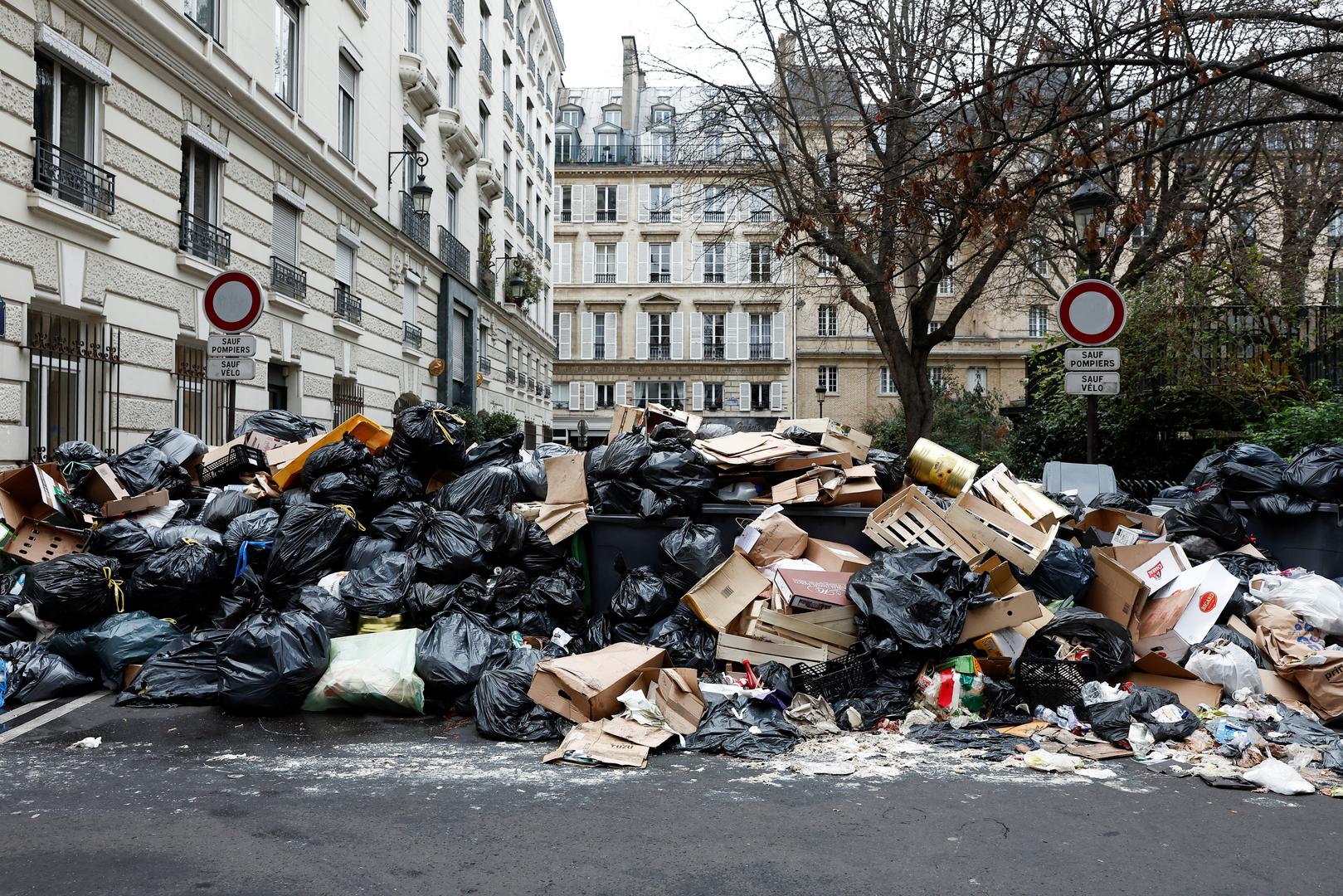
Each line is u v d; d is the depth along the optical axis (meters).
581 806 3.89
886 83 14.92
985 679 5.28
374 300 20.72
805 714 5.10
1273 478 7.88
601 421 56.34
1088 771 4.42
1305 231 16.69
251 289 8.34
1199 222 16.78
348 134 19.33
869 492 6.74
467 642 5.48
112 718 5.18
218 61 13.33
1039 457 17.00
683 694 4.98
